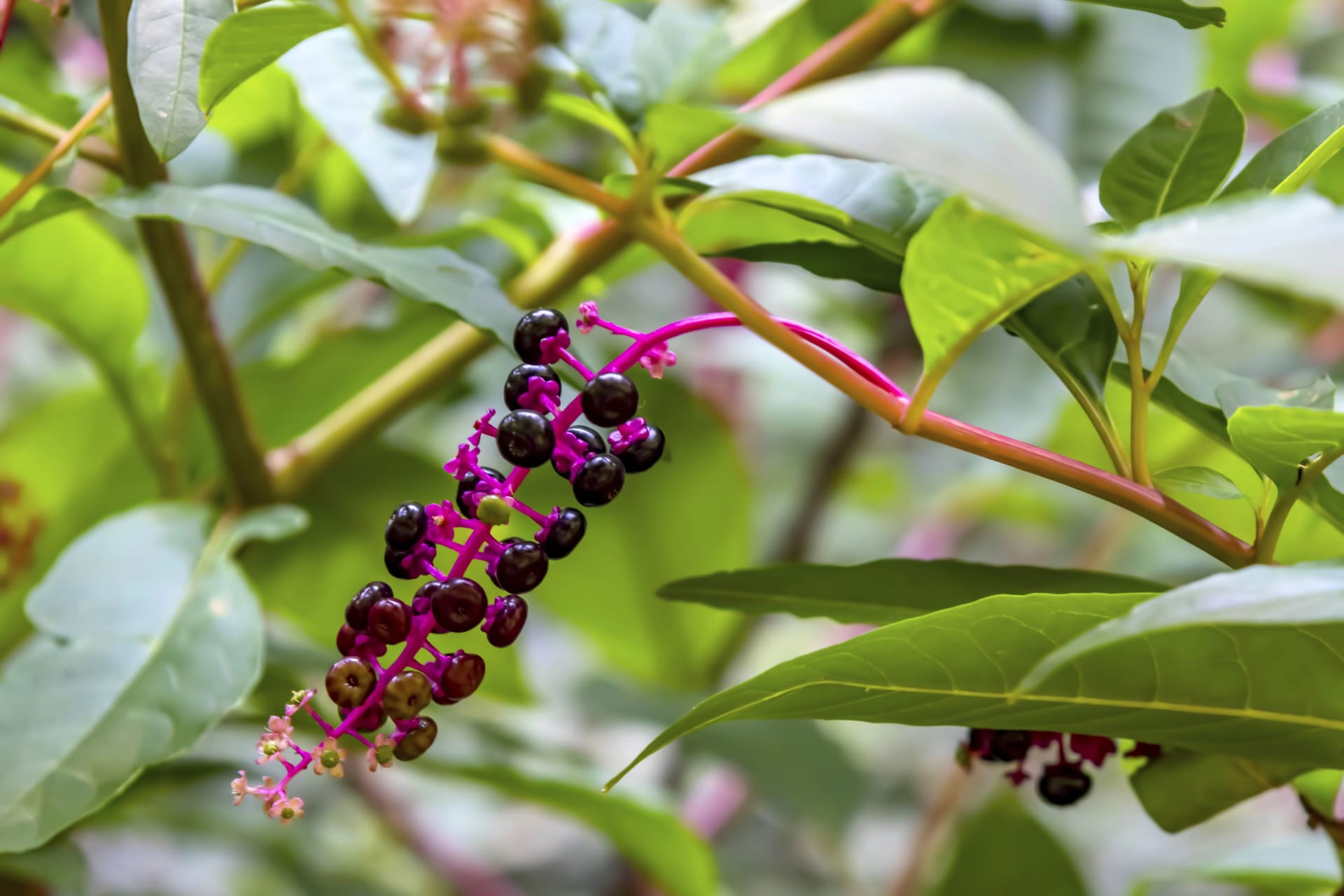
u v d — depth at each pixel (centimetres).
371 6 77
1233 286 136
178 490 95
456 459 75
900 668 75
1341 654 74
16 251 88
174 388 94
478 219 91
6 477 100
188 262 85
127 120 81
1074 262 71
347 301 134
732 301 77
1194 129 78
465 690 74
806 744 126
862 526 195
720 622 122
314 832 149
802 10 110
